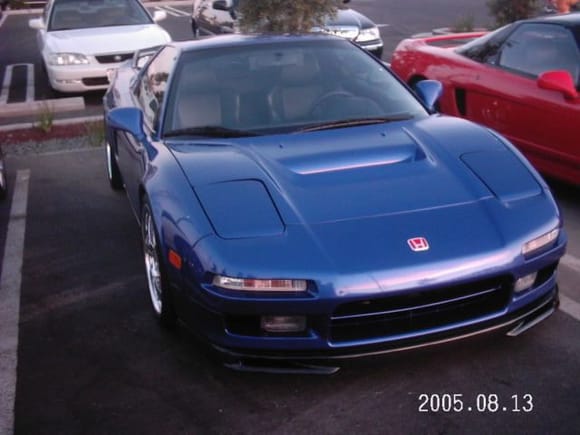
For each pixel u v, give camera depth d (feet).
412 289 9.47
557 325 11.84
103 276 14.85
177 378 10.87
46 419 10.02
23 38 59.06
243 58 14.57
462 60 21.08
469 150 11.94
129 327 12.57
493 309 10.24
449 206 10.44
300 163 11.50
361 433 9.39
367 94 14.06
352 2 71.61
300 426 9.59
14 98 35.29
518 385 10.25
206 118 13.34
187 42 15.88
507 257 9.89
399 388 10.30
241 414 9.91
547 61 18.26
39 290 14.35
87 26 35.24
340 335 9.76
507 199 10.71
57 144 25.95
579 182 17.21
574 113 16.70
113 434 9.61
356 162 11.53
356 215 10.20
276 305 9.52
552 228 10.55
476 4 64.54
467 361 10.87
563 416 9.53
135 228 17.56
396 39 48.26
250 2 29.96
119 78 20.33
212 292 9.76
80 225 17.94
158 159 12.34
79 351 11.85
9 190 21.09
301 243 9.74
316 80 14.19
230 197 10.64
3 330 12.74
